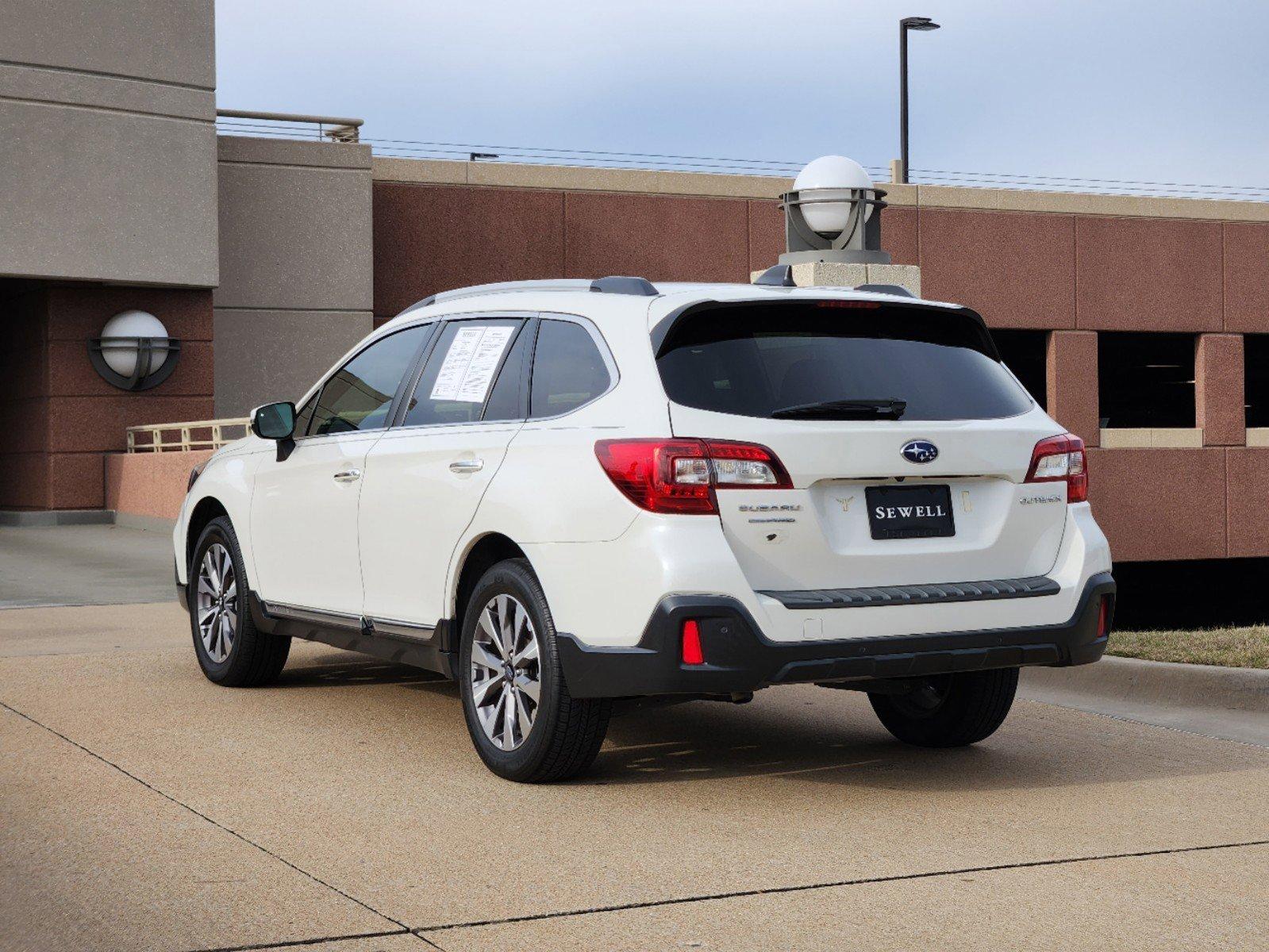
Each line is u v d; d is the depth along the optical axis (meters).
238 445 7.73
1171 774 5.93
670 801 5.33
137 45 22.22
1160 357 31.73
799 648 5.02
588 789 5.50
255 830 4.86
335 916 4.01
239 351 24.34
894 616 5.18
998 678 6.11
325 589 6.70
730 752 6.23
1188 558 28.16
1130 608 28.97
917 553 5.33
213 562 7.68
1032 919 4.08
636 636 5.01
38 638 9.38
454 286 25.52
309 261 24.69
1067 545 5.66
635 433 5.10
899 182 29.25
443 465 5.88
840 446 5.18
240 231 24.28
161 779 5.54
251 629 7.34
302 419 7.14
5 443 25.12
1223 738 6.66
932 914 4.10
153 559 15.88
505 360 5.87
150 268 22.47
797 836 4.88
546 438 5.41
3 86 21.16
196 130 22.78
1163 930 4.00
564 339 5.63
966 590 5.34
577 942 3.83
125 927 3.90
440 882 4.32
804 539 5.12
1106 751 6.35
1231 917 4.11
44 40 21.45
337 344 24.88
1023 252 27.56
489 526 5.54
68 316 22.78
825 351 5.43
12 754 5.95
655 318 5.28
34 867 4.43
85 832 4.81
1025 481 5.58
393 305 25.33
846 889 4.31
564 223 25.89
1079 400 27.92
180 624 10.14
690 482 5.00
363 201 24.89
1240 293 28.89
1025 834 4.97
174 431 23.38
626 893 4.24
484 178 25.62
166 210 22.56
